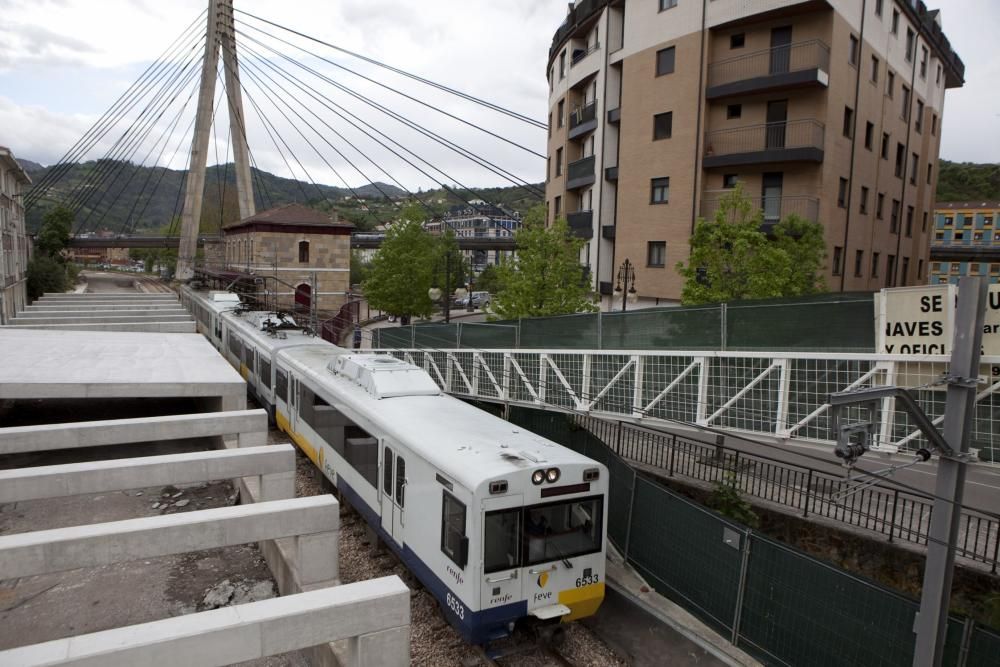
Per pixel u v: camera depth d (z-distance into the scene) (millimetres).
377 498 10398
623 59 27500
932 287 7027
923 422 5422
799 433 9023
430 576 8703
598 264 29562
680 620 9336
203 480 11047
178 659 5676
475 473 7859
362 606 6453
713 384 10828
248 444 13945
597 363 13281
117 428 12695
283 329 21016
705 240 18734
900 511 12234
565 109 32875
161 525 8195
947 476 5441
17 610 9180
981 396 6457
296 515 8883
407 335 26297
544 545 8188
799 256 20156
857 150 25922
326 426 13016
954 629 6871
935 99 35406
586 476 8492
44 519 12359
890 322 7465
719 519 9242
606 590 9906
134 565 10617
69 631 8703
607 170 29016
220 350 26812
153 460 10805
